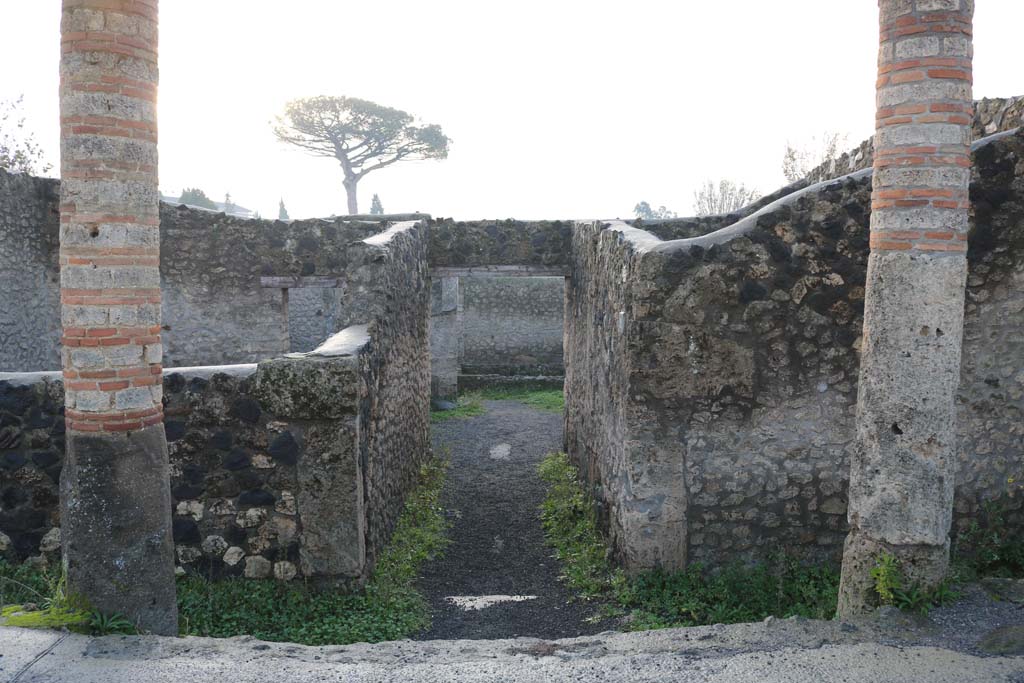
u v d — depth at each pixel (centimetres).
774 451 541
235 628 473
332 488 516
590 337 820
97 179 350
